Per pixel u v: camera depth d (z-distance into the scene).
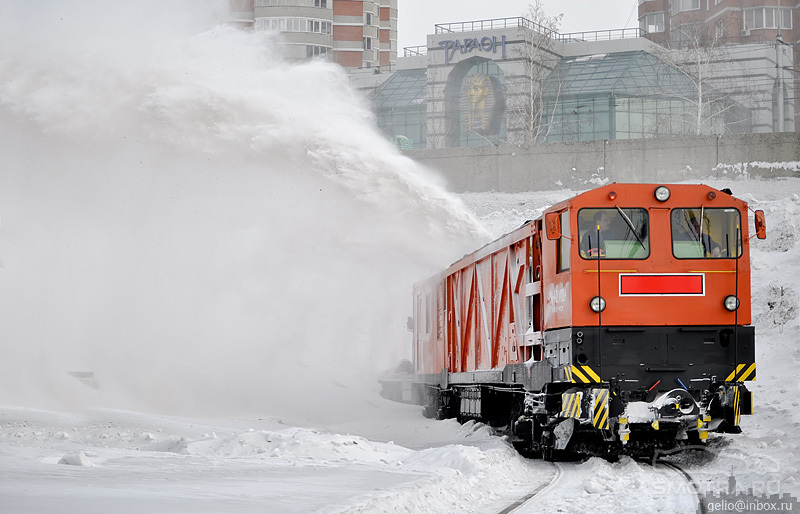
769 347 24.45
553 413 14.86
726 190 14.67
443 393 23.61
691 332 14.27
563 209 14.77
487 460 13.19
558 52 72.75
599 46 72.00
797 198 32.78
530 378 15.69
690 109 64.06
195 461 13.10
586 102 66.12
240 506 8.88
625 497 10.59
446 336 23.20
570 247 14.31
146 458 13.45
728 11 83.94
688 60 63.47
